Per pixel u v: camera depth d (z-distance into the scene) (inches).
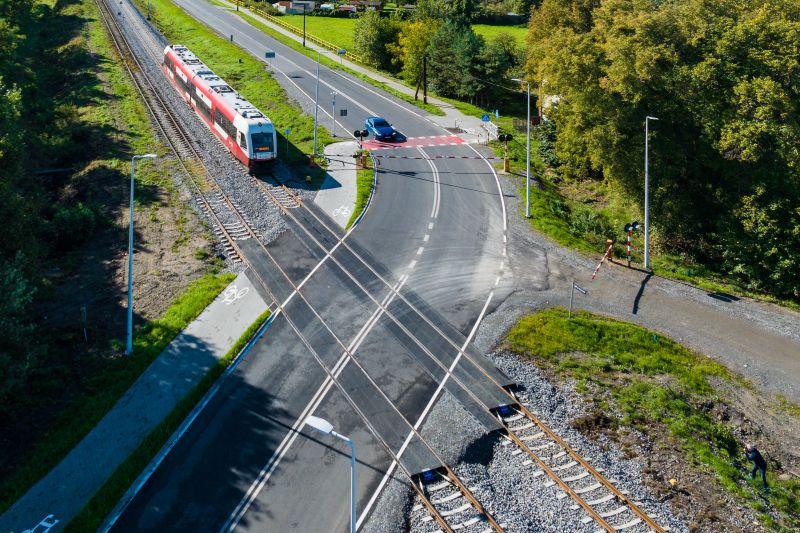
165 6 4697.3
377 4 4847.4
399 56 3324.3
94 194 1825.8
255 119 1905.8
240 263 1501.0
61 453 961.5
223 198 1802.4
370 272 1466.5
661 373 1178.6
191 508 871.7
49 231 1551.4
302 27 4357.8
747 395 1141.7
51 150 2143.2
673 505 897.5
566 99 1974.7
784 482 970.7
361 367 1157.1
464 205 1820.9
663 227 1733.5
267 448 975.6
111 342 1216.2
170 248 1556.3
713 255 1694.1
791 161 1504.7
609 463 960.9
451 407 1061.8
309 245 1581.0
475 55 2965.1
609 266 1539.1
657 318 1334.9
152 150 2122.3
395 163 2121.1
